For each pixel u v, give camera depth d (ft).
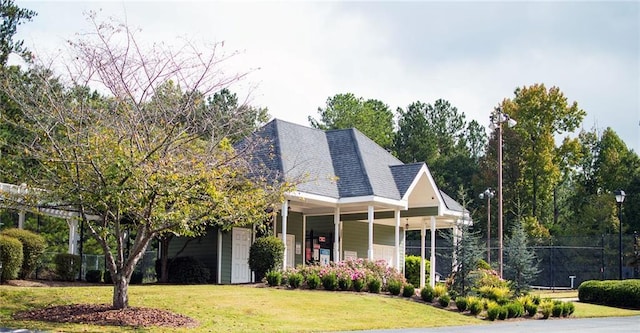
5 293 64.64
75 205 60.34
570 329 69.31
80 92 61.67
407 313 76.23
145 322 57.47
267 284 85.56
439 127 266.77
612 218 202.80
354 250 118.32
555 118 214.48
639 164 226.79
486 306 83.97
